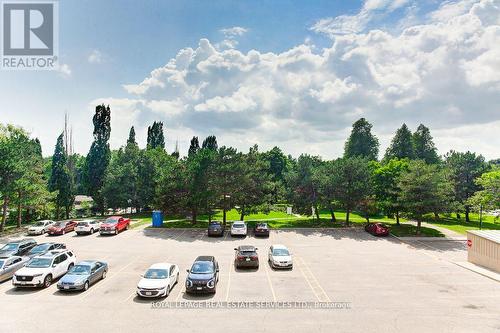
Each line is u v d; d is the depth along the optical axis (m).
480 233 29.42
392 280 24.52
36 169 50.03
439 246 37.59
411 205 43.09
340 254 33.00
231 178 47.72
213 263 22.92
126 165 62.22
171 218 57.75
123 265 28.20
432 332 15.89
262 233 40.94
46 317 17.27
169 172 50.22
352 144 97.19
